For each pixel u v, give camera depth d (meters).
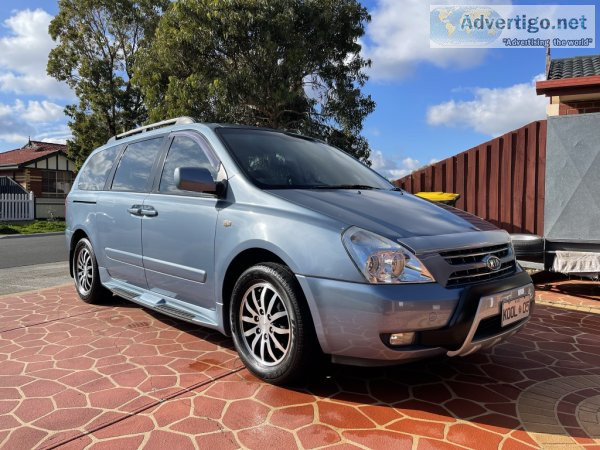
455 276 2.59
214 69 16.36
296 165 3.67
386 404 2.69
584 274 5.36
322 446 2.24
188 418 2.49
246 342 3.04
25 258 10.39
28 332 4.03
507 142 7.13
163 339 3.83
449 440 2.31
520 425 2.47
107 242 4.53
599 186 5.48
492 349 3.72
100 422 2.45
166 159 4.00
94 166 5.24
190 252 3.43
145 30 27.86
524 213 7.05
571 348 3.77
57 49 28.47
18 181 30.02
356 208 2.92
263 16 15.33
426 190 7.70
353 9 17.58
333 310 2.53
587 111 8.19
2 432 2.35
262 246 2.86
